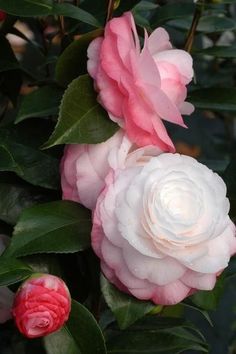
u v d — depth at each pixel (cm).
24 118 72
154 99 66
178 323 79
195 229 65
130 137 68
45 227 68
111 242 65
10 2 72
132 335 78
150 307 69
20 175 72
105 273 67
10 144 74
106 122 68
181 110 70
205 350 77
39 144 75
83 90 68
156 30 68
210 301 72
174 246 65
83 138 67
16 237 68
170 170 66
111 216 65
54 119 78
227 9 111
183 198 66
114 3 74
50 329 64
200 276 67
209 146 147
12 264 66
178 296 67
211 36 114
